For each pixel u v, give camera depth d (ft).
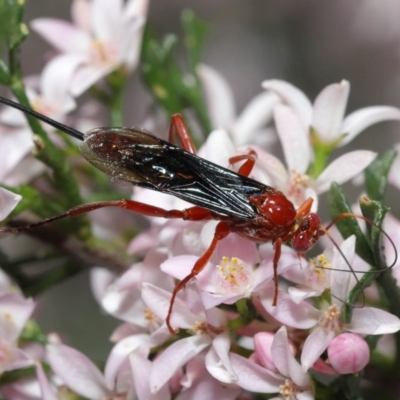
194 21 0.43
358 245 0.35
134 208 0.36
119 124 0.41
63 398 0.37
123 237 0.41
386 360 0.37
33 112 0.36
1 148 0.39
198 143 0.42
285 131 0.37
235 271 0.35
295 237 0.35
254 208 0.36
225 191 0.36
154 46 0.42
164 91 0.42
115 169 0.37
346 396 0.35
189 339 0.35
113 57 0.41
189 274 0.35
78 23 0.41
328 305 0.35
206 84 0.43
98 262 0.40
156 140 0.37
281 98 0.38
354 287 0.34
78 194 0.38
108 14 0.41
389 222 0.37
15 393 0.37
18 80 0.38
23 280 0.40
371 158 0.36
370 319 0.34
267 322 0.35
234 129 0.43
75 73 0.40
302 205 0.36
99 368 0.37
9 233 0.38
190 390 0.35
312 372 0.35
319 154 0.37
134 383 0.35
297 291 0.34
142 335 0.36
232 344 0.35
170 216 0.36
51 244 0.39
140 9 0.41
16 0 0.38
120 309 0.37
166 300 0.35
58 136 0.40
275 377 0.34
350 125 0.38
